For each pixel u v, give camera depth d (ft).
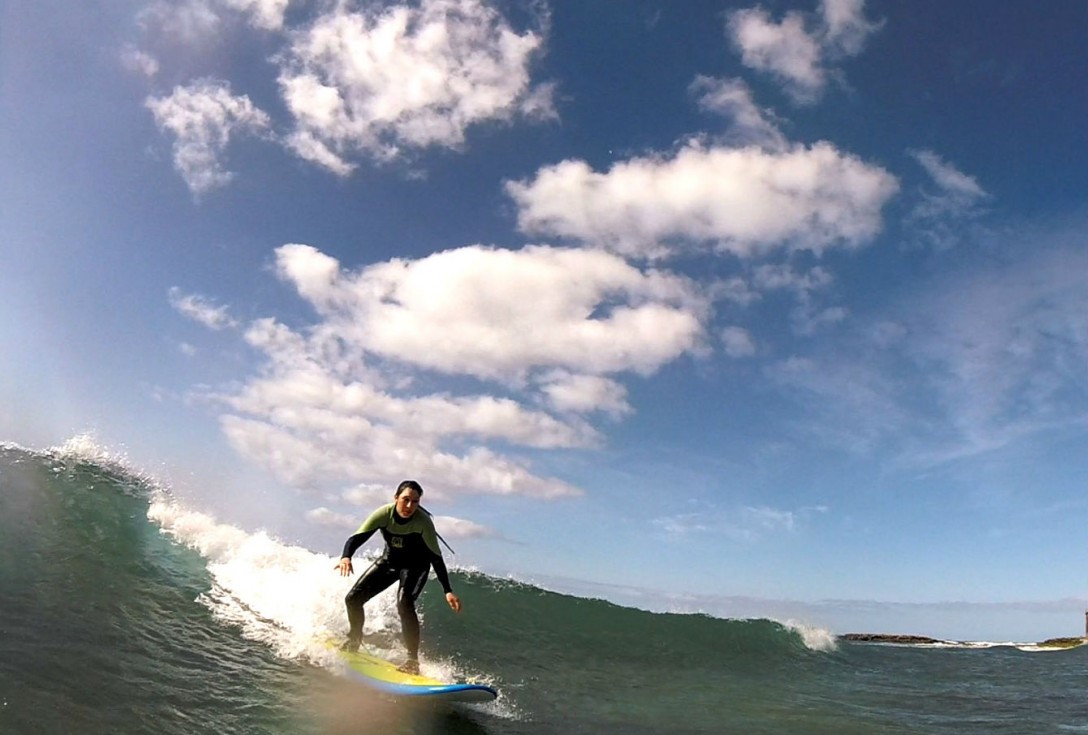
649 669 34.88
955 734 28.63
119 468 34.04
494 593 39.06
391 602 30.17
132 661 19.79
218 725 17.80
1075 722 32.42
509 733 21.56
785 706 31.17
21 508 27.35
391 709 21.24
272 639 24.07
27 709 15.85
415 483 24.03
